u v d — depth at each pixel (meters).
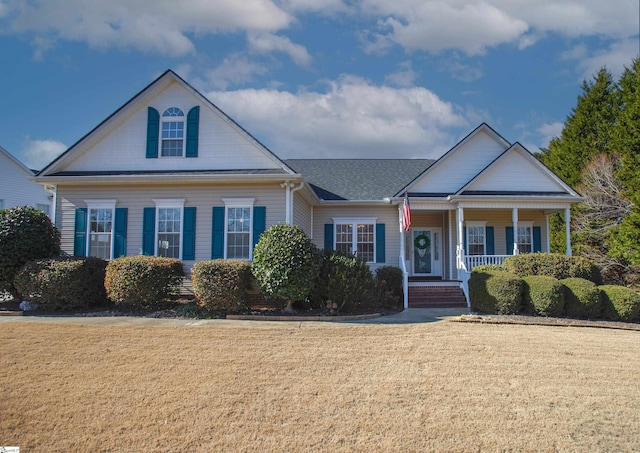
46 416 5.25
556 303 11.99
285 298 11.93
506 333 10.02
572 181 26.42
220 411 5.42
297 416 5.32
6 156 23.88
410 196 17.70
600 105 26.22
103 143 15.38
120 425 5.04
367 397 5.95
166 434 4.84
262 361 7.47
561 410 5.65
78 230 14.88
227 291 11.75
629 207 21.08
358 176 21.11
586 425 5.23
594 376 6.99
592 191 23.33
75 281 12.13
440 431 4.99
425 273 19.62
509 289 12.36
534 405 5.79
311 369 7.09
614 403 5.90
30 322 10.56
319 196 18.78
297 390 6.16
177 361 7.41
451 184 18.42
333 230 18.84
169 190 14.84
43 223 13.41
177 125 15.35
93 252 14.87
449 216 18.56
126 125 15.43
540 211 18.81
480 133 18.64
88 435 4.81
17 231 12.75
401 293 15.83
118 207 14.91
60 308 12.34
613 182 22.70
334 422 5.17
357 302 12.67
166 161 15.09
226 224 14.53
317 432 4.92
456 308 14.38
